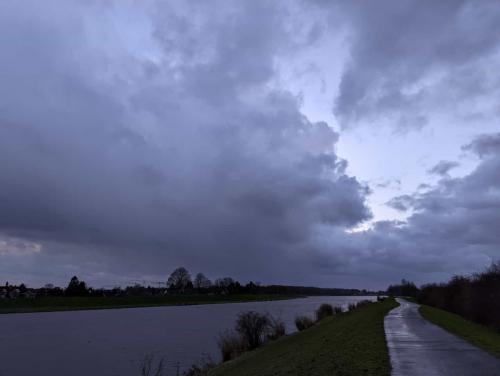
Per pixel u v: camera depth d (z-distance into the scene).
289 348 21.67
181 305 124.50
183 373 23.03
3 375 24.53
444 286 59.16
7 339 40.19
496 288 30.58
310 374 12.60
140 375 24.08
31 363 27.88
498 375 11.67
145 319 65.62
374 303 70.69
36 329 50.03
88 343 36.88
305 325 39.09
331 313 50.97
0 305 97.12
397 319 32.47
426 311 43.91
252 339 29.52
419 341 18.91
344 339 20.27
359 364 13.33
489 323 31.17
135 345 35.34
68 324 56.88
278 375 13.48
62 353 31.53
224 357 27.09
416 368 12.60
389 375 11.62
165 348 33.50
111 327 51.88
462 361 13.75
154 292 163.88
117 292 149.88
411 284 152.75
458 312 44.78
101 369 25.86
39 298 113.25
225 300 153.25
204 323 57.03
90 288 143.38
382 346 17.14
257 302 142.88
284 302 138.62
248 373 16.53
